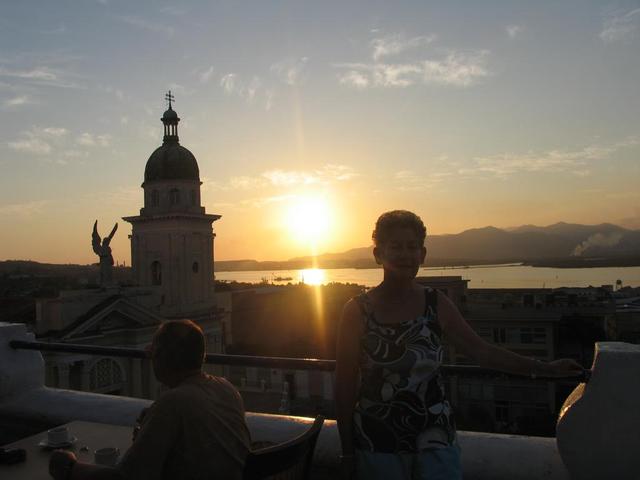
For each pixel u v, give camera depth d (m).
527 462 3.89
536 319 40.69
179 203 49.09
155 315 40.66
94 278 54.56
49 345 5.48
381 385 2.84
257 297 89.00
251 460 2.58
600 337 41.78
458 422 33.59
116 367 37.72
